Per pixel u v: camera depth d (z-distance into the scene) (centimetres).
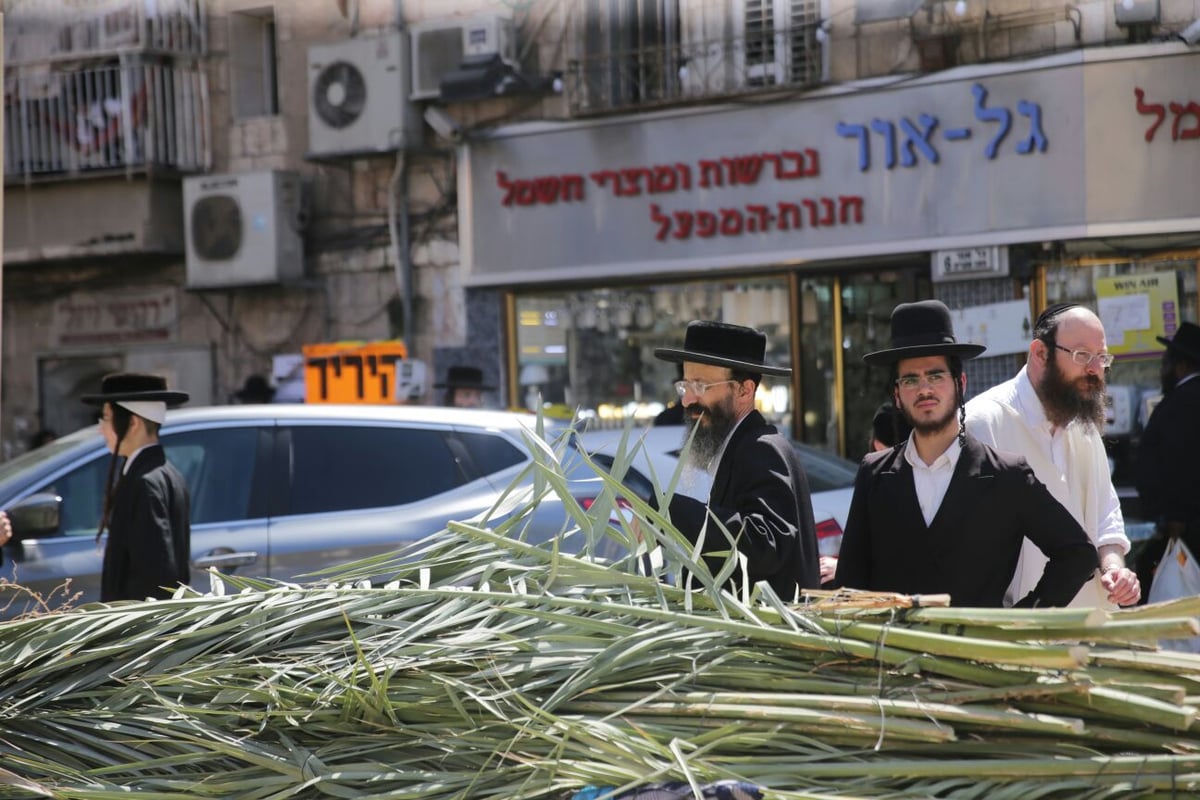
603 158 1137
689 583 279
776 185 1077
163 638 303
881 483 361
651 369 1144
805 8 1070
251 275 1238
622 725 256
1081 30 978
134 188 1289
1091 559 337
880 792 238
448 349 1210
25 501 583
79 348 1366
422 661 274
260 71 1307
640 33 1138
